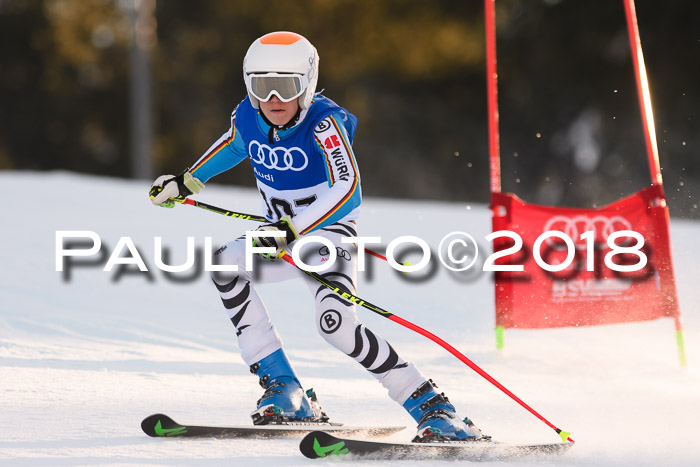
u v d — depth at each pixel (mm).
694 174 104000
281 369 13344
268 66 12484
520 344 23375
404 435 13711
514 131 113312
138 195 50312
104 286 27984
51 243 34281
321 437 11422
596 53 106875
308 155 13039
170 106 112125
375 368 12617
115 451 11477
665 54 103688
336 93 110688
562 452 12641
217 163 14195
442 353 22062
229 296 13289
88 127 115438
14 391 14867
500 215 21531
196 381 17109
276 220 13789
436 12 110562
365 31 108688
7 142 115500
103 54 113125
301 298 28938
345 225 13234
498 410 16000
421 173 113500
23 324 21703
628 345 23547
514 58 110500
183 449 11812
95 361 18375
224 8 110750
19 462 10711
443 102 115688
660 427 14680
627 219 21688
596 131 110750
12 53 115250
